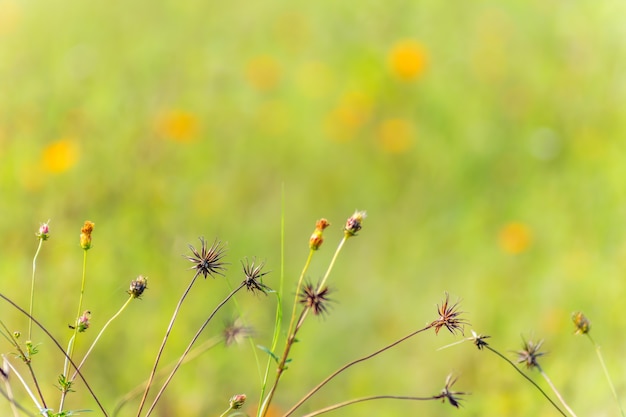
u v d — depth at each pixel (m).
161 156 2.37
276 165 2.59
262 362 2.05
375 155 2.69
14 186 2.17
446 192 2.59
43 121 2.38
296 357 2.07
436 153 2.69
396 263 2.36
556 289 2.10
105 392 1.95
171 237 2.16
